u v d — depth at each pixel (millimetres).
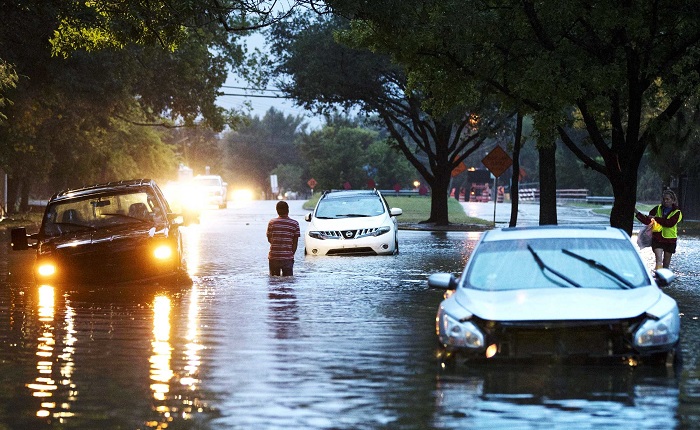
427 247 60188
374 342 23203
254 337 24062
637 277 19516
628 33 43656
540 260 20016
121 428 14672
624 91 48000
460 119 86500
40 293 34281
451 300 19312
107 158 125250
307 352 21719
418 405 16062
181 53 90375
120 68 77125
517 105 48688
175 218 38500
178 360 20734
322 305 30828
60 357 21172
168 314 28672
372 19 43688
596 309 17969
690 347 22109
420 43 44375
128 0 44812
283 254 40312
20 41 67625
